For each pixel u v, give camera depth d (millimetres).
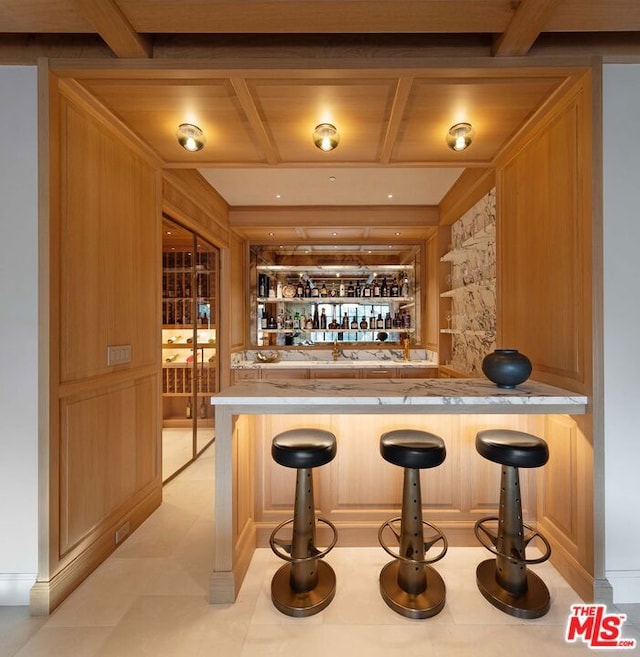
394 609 1559
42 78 1596
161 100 1789
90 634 1447
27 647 1391
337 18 1458
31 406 1614
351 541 1993
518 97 1766
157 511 2449
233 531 1670
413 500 1650
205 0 1362
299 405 1640
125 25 1448
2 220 1613
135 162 2248
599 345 1603
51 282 1611
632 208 1617
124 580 1769
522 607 1533
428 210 4043
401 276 4863
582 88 1646
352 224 4070
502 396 1621
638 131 1621
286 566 1815
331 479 1999
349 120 1940
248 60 1585
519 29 1456
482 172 2715
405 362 4352
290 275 4902
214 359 3922
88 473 1835
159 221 2527
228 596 1614
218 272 4012
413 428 1990
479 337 3180
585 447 1648
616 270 1617
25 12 1454
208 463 3338
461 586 1707
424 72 1600
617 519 1623
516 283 2246
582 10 1433
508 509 1663
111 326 2025
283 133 2066
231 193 3707
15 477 1614
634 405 1619
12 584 1590
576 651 1370
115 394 2066
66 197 1703
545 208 1938
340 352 4750
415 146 2203
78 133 1775
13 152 1618
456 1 1370
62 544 1662
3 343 1614
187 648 1383
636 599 1602
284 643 1403
